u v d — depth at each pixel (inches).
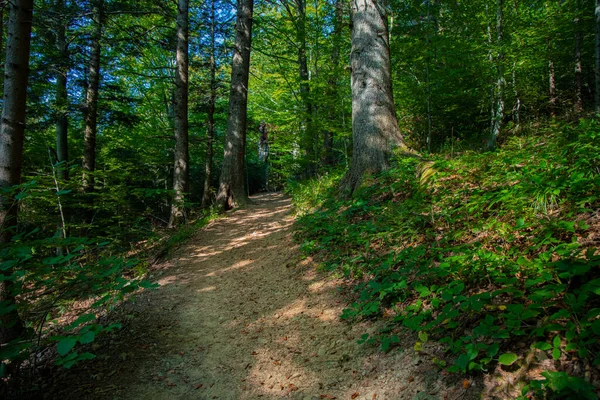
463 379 83.4
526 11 405.7
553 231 107.9
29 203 215.8
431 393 85.3
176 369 124.6
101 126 592.1
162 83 692.1
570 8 378.9
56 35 466.3
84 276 113.0
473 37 424.2
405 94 400.5
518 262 94.3
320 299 161.6
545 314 81.5
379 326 123.1
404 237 171.5
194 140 553.9
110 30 476.7
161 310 175.2
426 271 119.3
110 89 483.5
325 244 215.6
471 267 110.0
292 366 119.6
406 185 226.1
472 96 429.4
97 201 292.0
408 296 128.0
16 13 136.6
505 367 78.2
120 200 290.0
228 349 136.5
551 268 87.6
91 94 442.3
